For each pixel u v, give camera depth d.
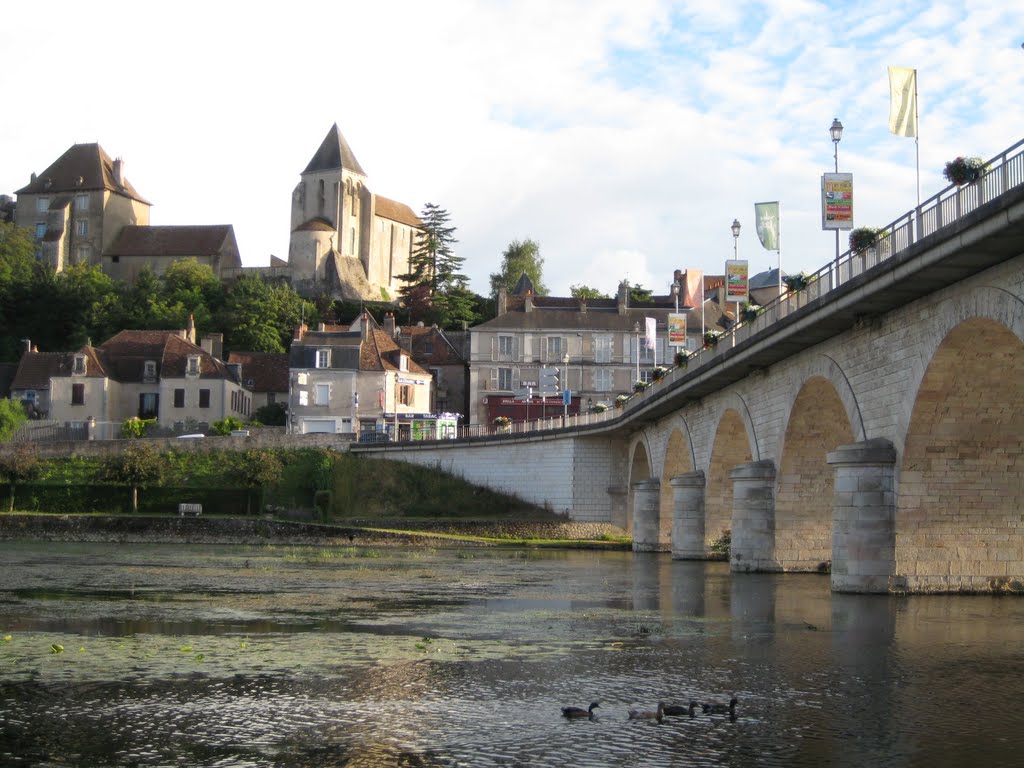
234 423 115.50
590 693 22.77
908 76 39.50
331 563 60.53
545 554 73.38
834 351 41.69
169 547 75.69
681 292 135.50
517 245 191.00
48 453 100.06
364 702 21.78
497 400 126.31
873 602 36.41
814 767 17.62
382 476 101.00
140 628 31.44
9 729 19.73
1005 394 34.50
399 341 136.50
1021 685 23.77
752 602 39.38
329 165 182.88
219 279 170.12
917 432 35.81
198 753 18.33
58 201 174.88
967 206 29.05
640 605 38.72
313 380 119.50
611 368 126.50
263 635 30.27
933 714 21.09
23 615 34.25
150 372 125.31
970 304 31.30
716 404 60.69
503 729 19.77
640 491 78.56
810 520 51.28
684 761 17.92
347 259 182.12
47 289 156.88
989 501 37.22
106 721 20.27
